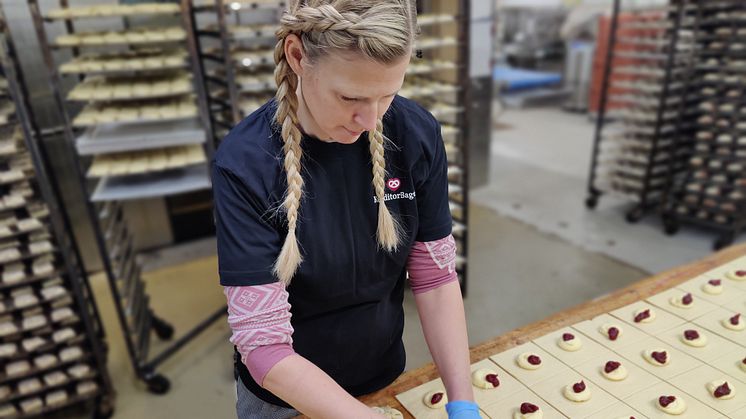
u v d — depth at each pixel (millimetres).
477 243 3475
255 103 2107
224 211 788
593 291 2873
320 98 719
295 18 682
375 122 730
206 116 1973
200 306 2838
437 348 974
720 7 2951
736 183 3148
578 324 1235
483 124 4215
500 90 7293
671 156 3332
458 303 1006
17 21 2479
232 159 782
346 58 652
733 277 1395
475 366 1106
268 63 2117
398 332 1112
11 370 1885
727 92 3082
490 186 4484
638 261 3166
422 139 886
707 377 1059
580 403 1005
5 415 1941
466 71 2332
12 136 1719
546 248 3379
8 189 1736
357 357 1041
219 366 2395
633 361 1109
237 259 782
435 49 3094
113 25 2605
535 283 2963
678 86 3270
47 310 1892
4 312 1817
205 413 2125
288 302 917
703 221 3285
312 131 819
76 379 2002
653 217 3775
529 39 7926
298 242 847
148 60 1957
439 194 953
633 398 1012
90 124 1894
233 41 2408
